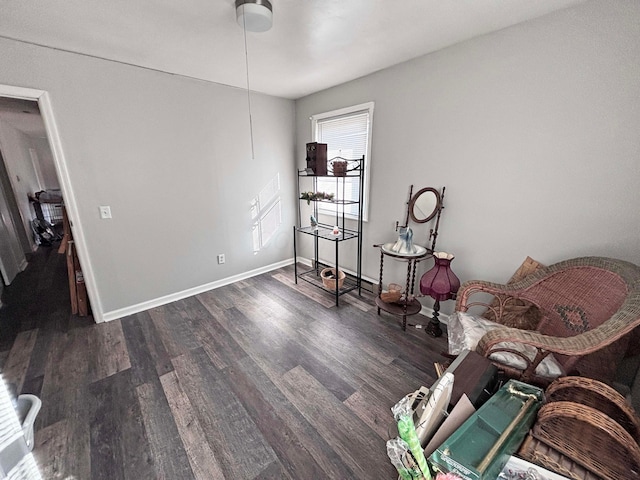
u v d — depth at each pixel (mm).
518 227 1862
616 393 985
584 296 1440
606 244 1549
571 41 1502
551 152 1659
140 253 2594
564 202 1657
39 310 2658
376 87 2506
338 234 2840
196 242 2947
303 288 3162
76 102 2086
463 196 2100
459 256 2207
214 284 3174
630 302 1118
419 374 1811
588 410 910
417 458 847
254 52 2029
